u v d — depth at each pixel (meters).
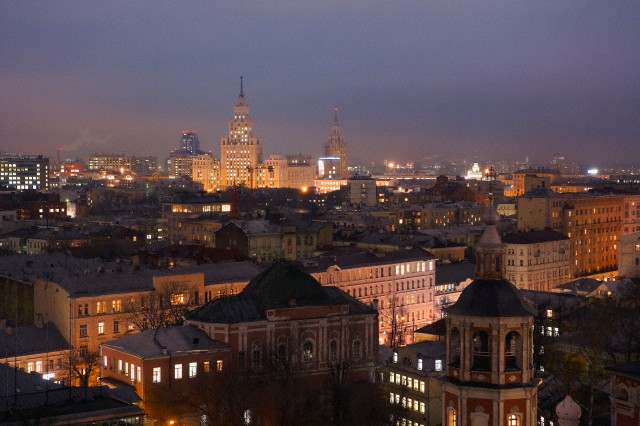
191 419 131.00
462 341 66.56
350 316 153.00
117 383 135.38
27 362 156.38
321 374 148.62
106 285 170.88
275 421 124.88
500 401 65.06
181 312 167.38
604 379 144.62
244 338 142.50
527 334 66.12
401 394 140.25
